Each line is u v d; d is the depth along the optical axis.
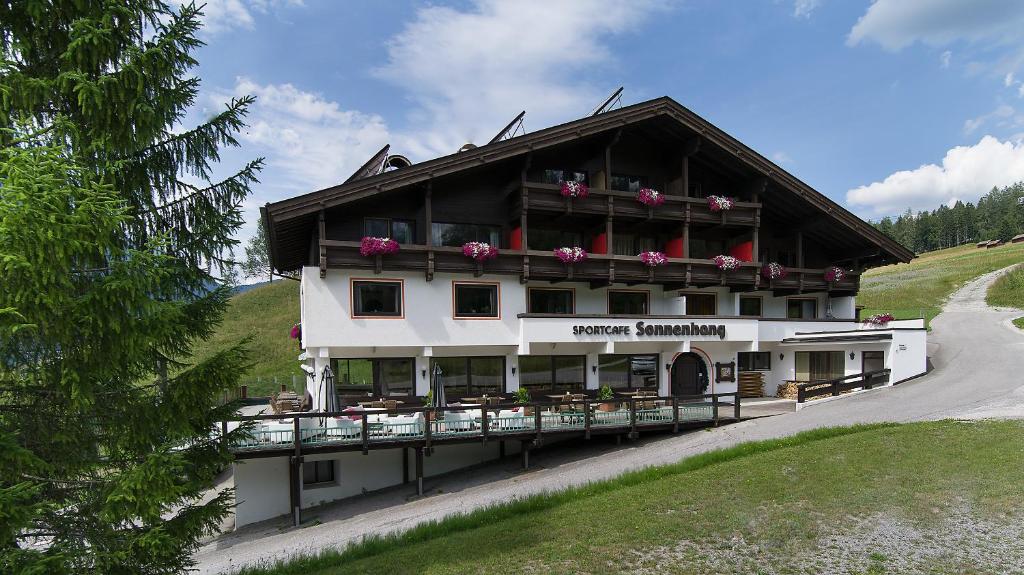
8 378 6.36
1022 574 7.18
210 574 10.73
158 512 6.45
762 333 23.48
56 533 6.51
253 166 7.97
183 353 7.43
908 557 7.80
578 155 20.78
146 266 6.32
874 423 15.10
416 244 18.27
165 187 7.65
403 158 20.53
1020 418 14.11
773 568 7.74
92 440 6.80
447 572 8.35
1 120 5.99
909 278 64.06
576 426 16.84
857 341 21.72
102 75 6.46
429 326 18.05
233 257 8.02
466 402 17.88
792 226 24.72
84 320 5.92
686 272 21.17
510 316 19.16
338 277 17.06
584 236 21.48
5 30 6.42
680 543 8.76
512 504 11.82
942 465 11.16
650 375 21.92
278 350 44.47
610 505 10.96
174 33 6.98
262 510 15.07
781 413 19.22
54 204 5.39
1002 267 58.91
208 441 7.77
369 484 16.30
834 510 9.55
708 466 13.14
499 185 19.66
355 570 8.92
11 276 5.34
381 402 16.41
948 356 25.47
